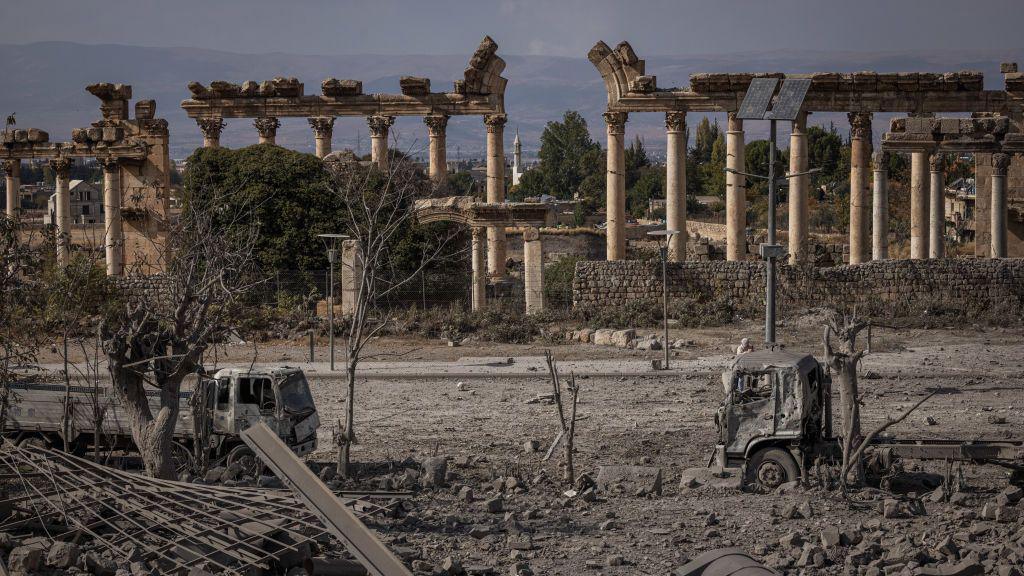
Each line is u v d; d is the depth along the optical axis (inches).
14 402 1151.0
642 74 2514.8
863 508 925.2
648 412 1437.0
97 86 2755.9
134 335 930.7
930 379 1619.1
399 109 2810.0
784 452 1013.2
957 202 4320.9
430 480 1027.3
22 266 1181.1
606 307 2299.5
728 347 1937.7
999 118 2440.9
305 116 2837.1
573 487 1029.2
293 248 2384.4
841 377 967.0
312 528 777.6
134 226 2706.7
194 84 2827.3
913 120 2486.5
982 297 2258.9
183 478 975.0
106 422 1139.9
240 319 1246.3
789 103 1455.5
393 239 2346.2
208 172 2377.0
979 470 1087.6
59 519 800.9
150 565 716.0
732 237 2500.0
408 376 1736.0
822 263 2650.1
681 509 928.3
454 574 737.6
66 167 2795.3
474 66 2773.1
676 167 2490.2
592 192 7224.4
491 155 2795.3
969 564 706.8
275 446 695.7
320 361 1897.1
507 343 2086.6
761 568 509.4
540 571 759.7
